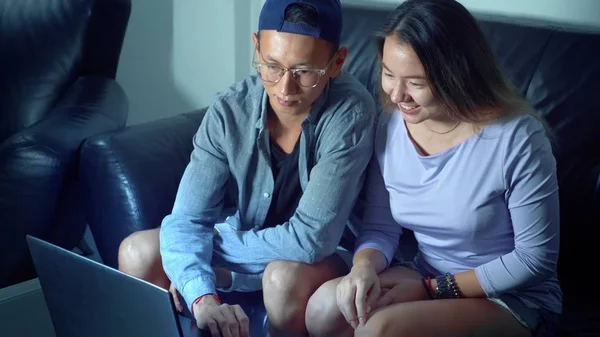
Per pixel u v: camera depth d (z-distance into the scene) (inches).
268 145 55.4
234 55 91.0
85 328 51.6
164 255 54.4
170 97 97.4
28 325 57.4
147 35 95.0
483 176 49.2
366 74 68.2
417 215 52.7
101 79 82.8
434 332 46.8
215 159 56.6
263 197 56.5
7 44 81.9
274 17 50.2
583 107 59.3
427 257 55.0
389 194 55.2
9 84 80.8
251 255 54.3
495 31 64.5
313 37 49.7
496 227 50.5
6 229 65.3
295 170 56.2
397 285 50.6
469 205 49.9
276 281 51.0
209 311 49.8
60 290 50.7
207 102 95.4
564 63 60.5
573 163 59.9
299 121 54.9
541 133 49.3
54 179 66.2
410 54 46.6
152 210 60.6
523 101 50.7
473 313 48.2
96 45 82.6
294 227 52.6
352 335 50.7
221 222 59.4
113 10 81.9
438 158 50.9
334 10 51.2
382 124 55.4
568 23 67.6
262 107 55.3
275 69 51.3
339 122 53.7
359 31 69.6
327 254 53.0
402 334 46.3
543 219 48.5
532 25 63.7
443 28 46.7
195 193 56.0
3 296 56.7
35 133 66.6
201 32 91.9
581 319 55.2
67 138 67.4
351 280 49.7
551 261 49.3
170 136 65.9
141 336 46.9
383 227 55.8
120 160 60.5
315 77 51.1
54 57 81.1
